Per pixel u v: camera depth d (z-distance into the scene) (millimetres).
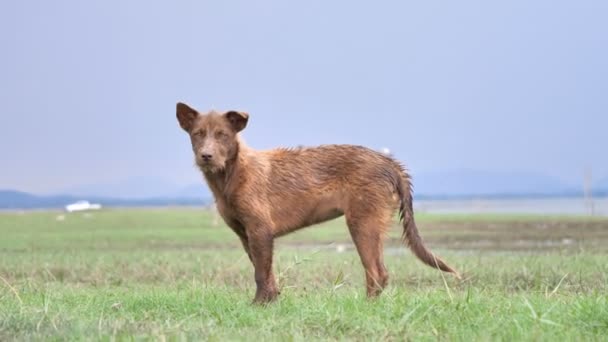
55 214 74625
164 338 10344
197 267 23547
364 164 15156
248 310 13055
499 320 11562
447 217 59250
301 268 22281
